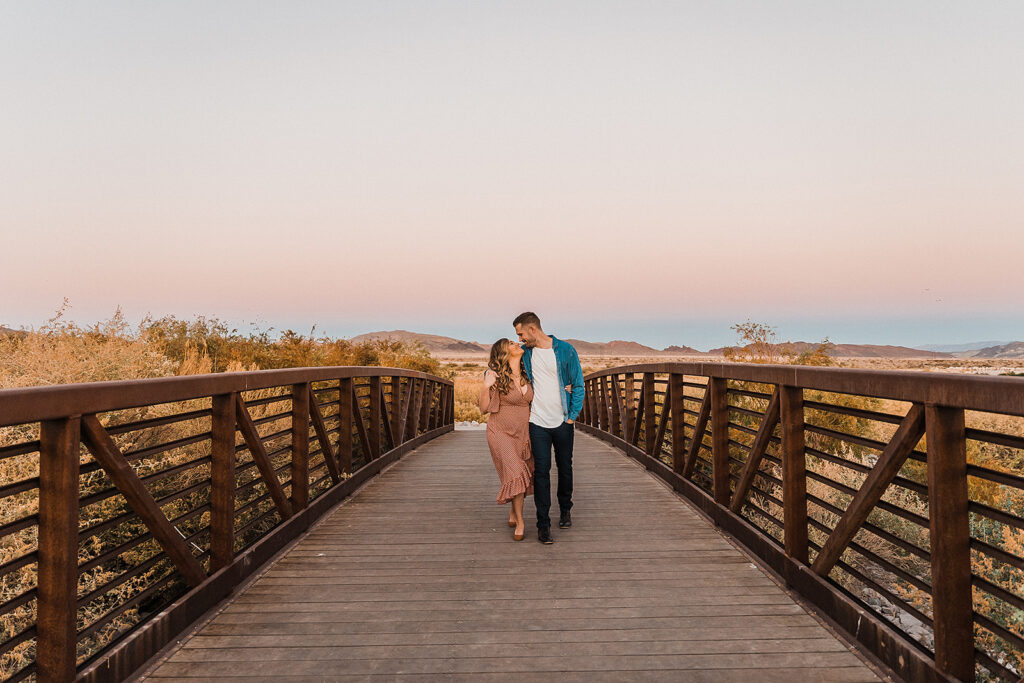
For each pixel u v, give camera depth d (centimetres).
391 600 364
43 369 759
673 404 683
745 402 997
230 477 381
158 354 960
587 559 440
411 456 980
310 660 288
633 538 493
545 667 281
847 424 970
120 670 268
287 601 362
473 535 506
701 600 361
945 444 245
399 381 977
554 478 753
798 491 381
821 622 329
